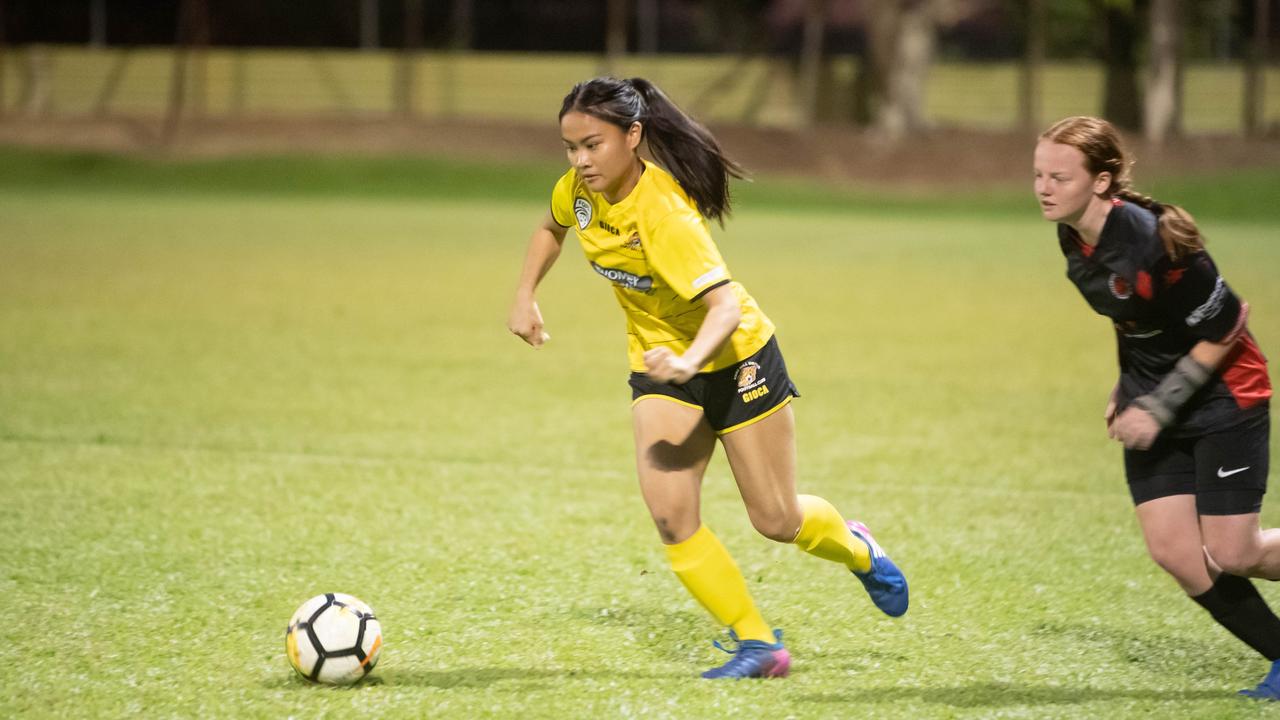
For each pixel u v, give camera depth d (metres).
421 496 25.72
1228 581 15.38
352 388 36.97
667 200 15.19
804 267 72.62
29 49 150.50
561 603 19.27
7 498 24.95
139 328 46.88
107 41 157.88
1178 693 15.78
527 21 160.12
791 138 140.25
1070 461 29.50
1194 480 15.25
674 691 15.68
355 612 15.88
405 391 36.66
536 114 149.12
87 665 16.48
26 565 20.78
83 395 35.06
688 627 18.25
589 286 62.72
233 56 149.88
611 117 14.88
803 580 20.52
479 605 19.12
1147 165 129.62
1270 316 51.72
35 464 27.70
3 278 60.16
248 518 23.88
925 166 134.62
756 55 158.62
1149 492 15.41
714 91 150.12
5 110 149.00
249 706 15.15
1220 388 14.91
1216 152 132.62
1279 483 27.31
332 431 31.52
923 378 39.84
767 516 16.23
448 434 31.41
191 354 41.84
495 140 140.62
